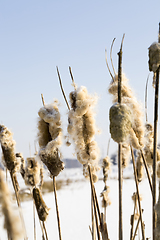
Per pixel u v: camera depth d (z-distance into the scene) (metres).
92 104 1.17
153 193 0.98
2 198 0.54
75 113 1.17
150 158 1.30
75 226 3.43
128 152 1.39
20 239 0.54
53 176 1.21
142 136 1.16
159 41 1.00
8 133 1.27
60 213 4.29
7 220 0.54
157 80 0.97
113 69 1.21
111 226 2.94
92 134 1.18
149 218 3.19
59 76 1.20
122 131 0.96
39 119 1.23
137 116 1.14
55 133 1.20
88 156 1.18
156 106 0.97
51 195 5.86
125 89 1.19
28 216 3.93
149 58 0.98
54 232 3.15
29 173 1.37
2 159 1.28
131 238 1.33
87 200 5.25
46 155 1.20
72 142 1.19
